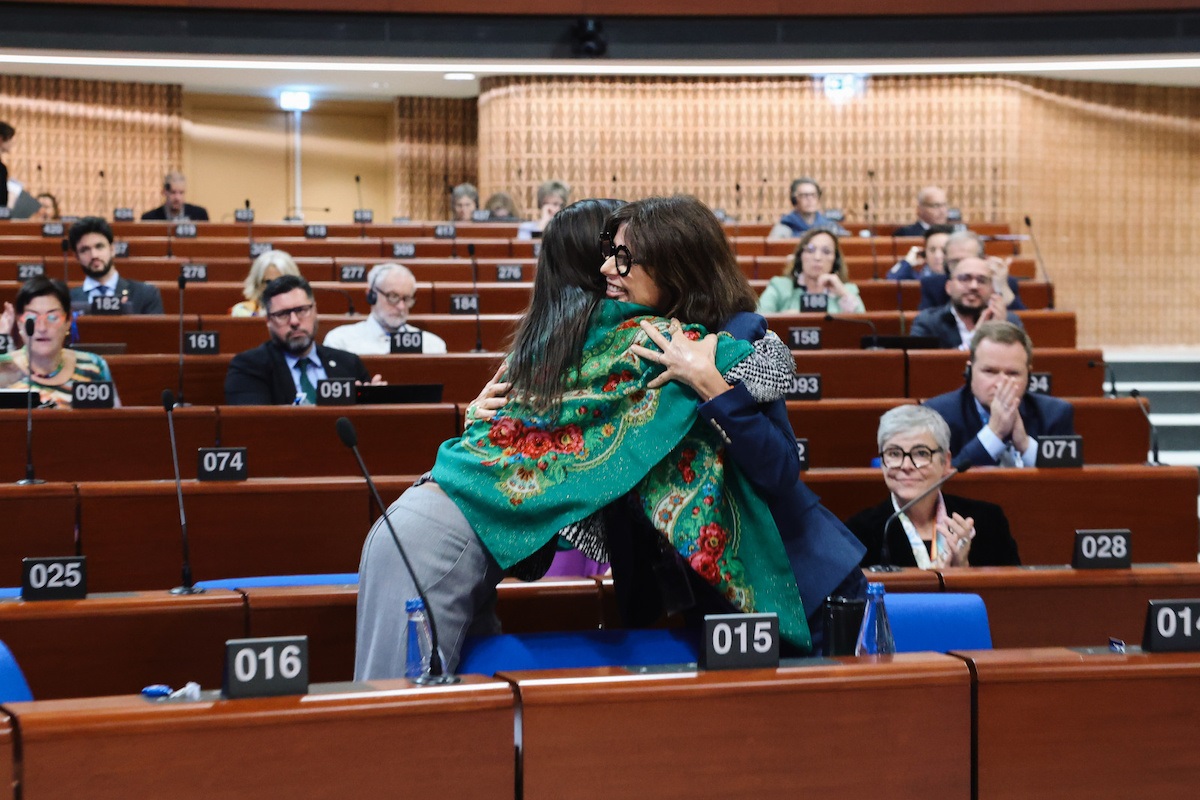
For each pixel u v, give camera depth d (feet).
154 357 16.48
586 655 6.52
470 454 6.69
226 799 4.70
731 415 6.40
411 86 43.55
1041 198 40.34
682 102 41.14
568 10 35.50
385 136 47.91
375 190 48.06
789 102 41.01
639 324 6.79
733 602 6.44
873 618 6.31
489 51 35.63
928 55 35.32
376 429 13.83
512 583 7.74
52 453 13.37
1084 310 40.81
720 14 35.55
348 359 16.43
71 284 24.32
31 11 34.27
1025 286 25.40
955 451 13.70
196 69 40.83
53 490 10.43
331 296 23.50
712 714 5.16
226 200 46.96
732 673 5.26
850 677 5.28
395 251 28.86
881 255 30.32
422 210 45.55
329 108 47.39
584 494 6.45
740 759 5.18
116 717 4.63
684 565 6.77
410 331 17.99
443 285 23.58
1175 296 41.27
